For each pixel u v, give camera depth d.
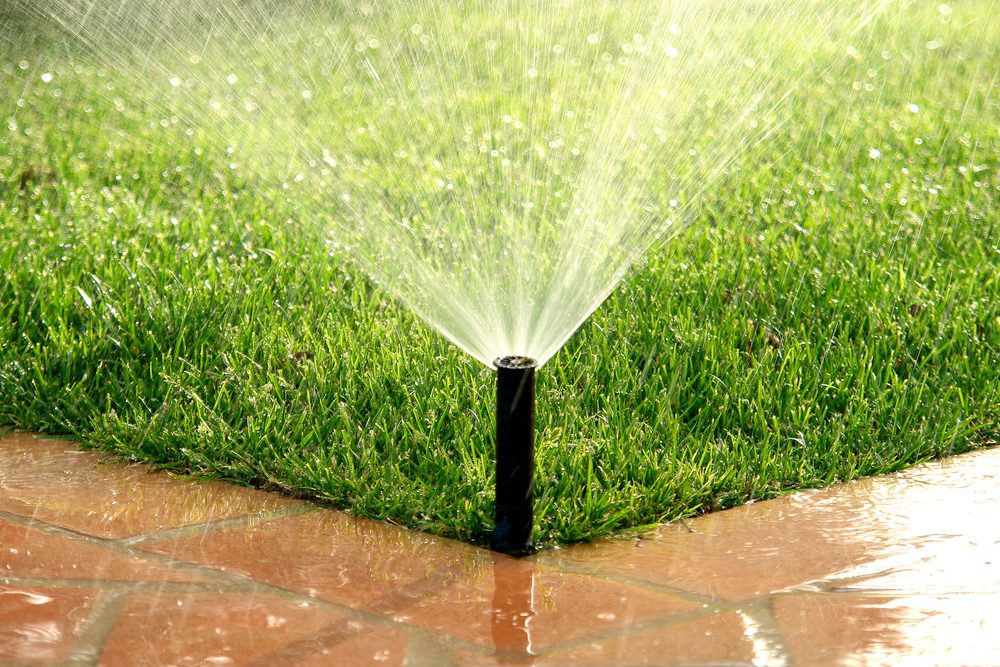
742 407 1.60
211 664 1.33
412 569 1.42
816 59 2.84
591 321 1.71
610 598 1.39
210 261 1.81
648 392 1.61
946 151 2.38
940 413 1.61
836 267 1.84
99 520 1.48
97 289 1.75
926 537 1.47
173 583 1.41
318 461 1.52
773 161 2.27
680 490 1.50
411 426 1.55
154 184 2.12
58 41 2.97
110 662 1.33
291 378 1.63
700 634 1.36
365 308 1.74
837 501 1.52
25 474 1.54
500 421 1.43
